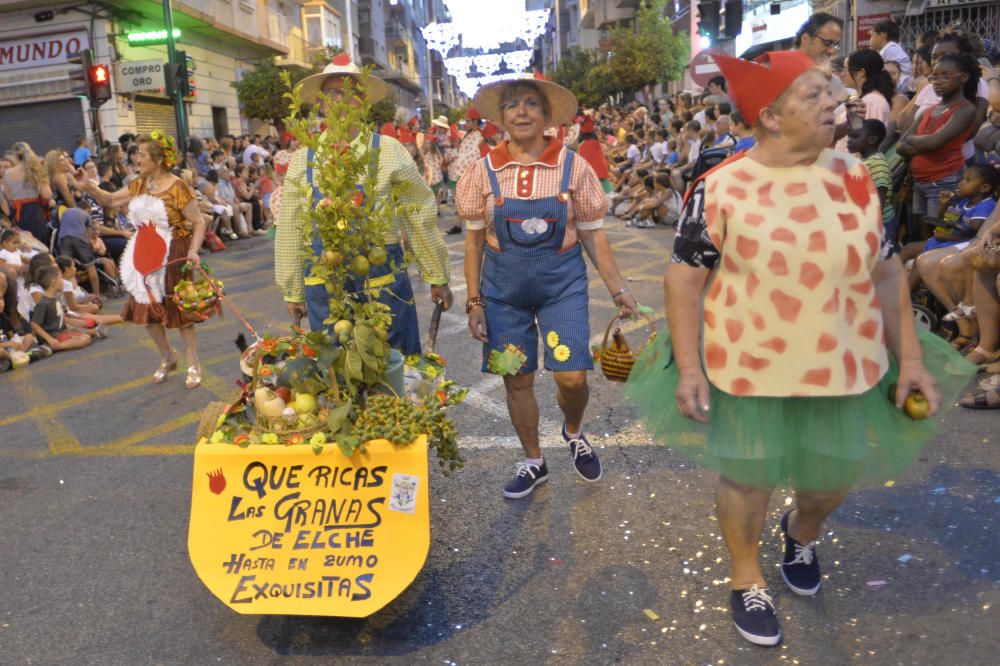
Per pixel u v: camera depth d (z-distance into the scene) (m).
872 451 2.52
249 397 2.98
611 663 2.58
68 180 10.66
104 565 3.38
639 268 9.26
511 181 3.36
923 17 13.76
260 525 2.78
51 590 3.20
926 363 2.56
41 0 20.02
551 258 3.42
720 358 2.45
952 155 6.00
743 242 2.35
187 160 15.26
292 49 34.56
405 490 2.76
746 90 2.31
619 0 44.44
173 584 3.20
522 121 3.32
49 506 4.00
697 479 3.80
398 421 2.79
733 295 2.41
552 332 3.47
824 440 2.45
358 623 2.86
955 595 2.81
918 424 2.55
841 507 3.45
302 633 2.82
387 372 3.05
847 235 2.32
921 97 6.85
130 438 4.95
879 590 2.87
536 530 3.44
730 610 2.80
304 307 3.80
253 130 29.94
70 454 4.73
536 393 5.13
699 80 11.27
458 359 6.09
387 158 3.53
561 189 3.34
